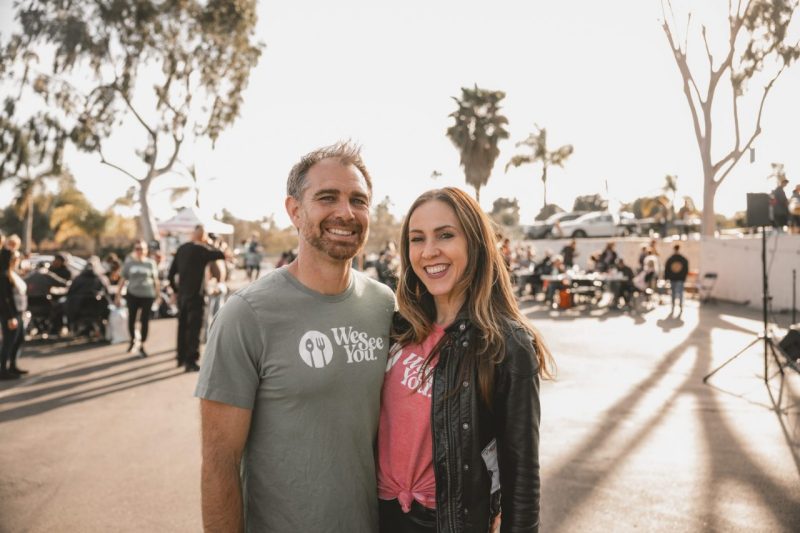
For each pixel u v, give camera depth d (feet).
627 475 12.82
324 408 5.24
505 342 5.38
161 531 10.46
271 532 5.17
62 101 69.87
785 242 43.80
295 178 5.71
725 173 55.52
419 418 5.62
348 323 5.58
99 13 69.26
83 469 13.35
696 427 16.20
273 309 5.25
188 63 76.38
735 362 25.21
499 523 5.94
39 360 26.53
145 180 78.02
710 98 48.44
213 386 4.98
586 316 43.73
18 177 73.41
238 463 5.17
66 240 136.67
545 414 17.69
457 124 102.01
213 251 24.45
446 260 5.92
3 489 12.24
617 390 20.61
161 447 14.87
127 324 31.60
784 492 11.81
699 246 59.06
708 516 10.82
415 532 5.51
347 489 5.29
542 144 154.71
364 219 5.63
